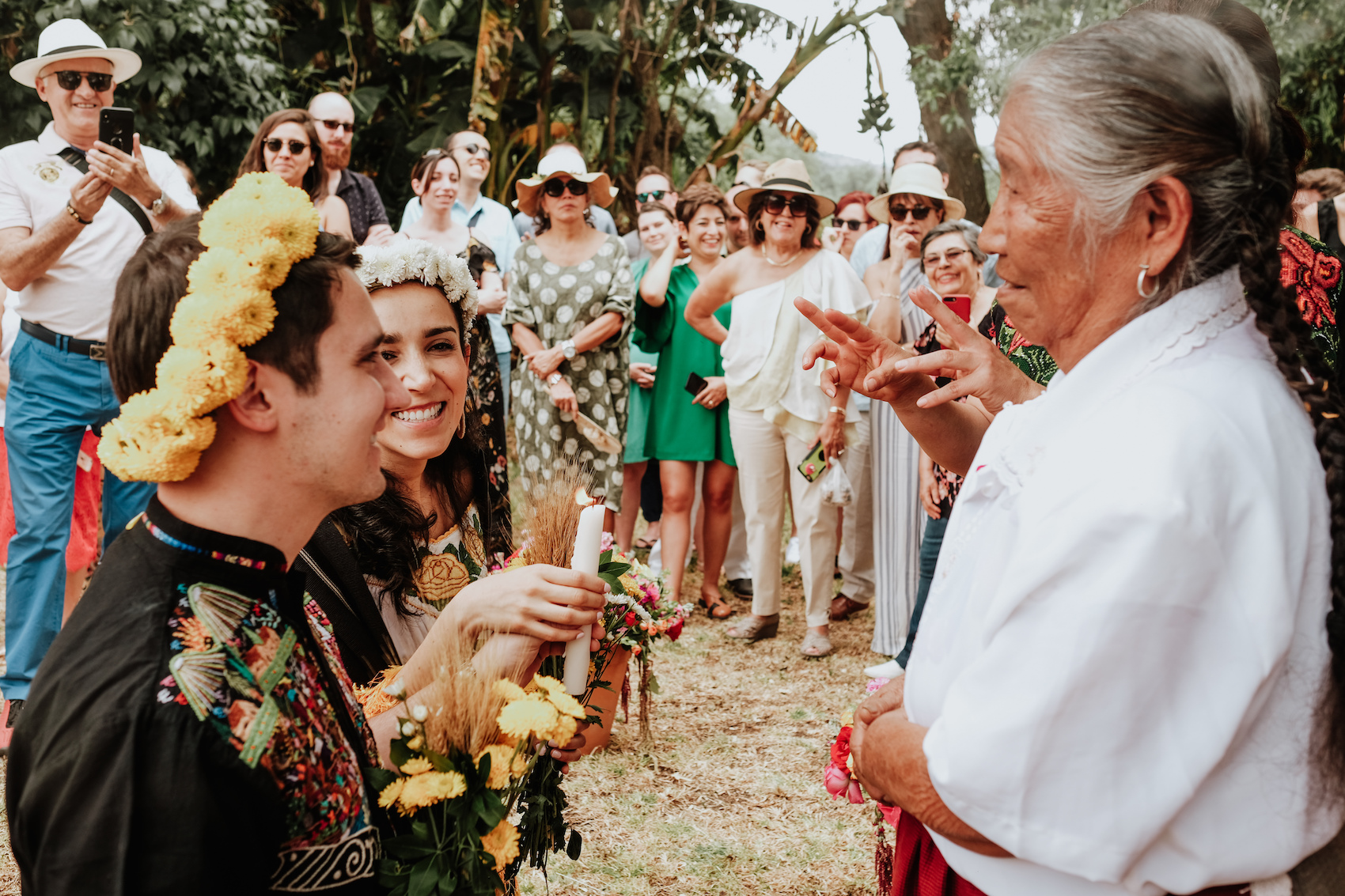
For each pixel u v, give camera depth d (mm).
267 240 1021
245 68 8133
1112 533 977
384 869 1190
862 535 5258
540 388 5012
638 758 3559
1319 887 1063
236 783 961
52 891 926
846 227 6969
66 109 3766
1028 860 1079
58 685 981
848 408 4773
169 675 962
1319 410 1050
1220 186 1069
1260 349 1115
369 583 1690
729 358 4695
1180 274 1108
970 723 1040
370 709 1439
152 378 1057
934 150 5266
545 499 1717
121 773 926
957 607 1227
